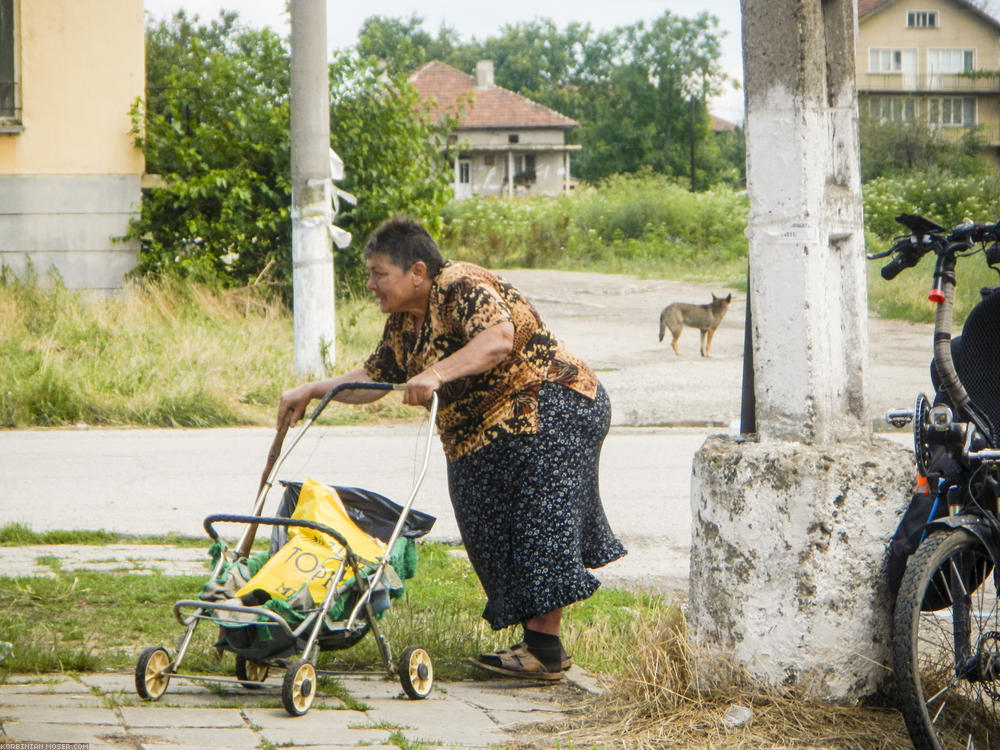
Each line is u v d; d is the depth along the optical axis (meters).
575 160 91.50
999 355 3.46
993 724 3.64
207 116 16.38
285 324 15.10
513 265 32.97
